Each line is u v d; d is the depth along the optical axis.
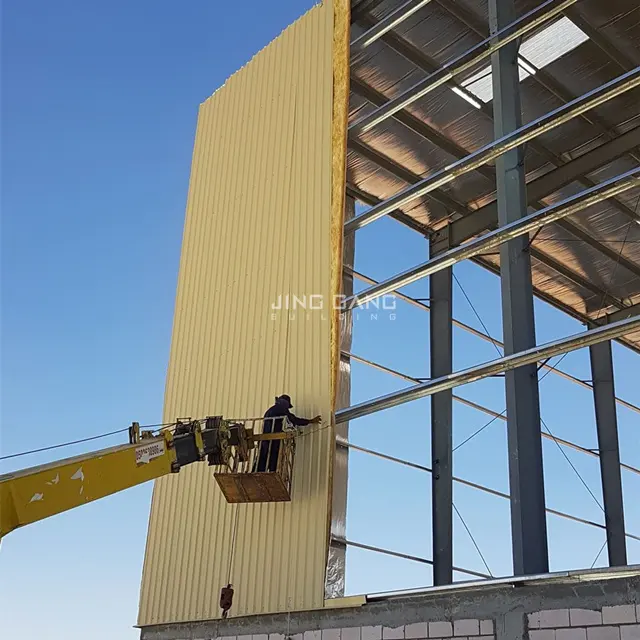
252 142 20.59
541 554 11.59
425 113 20.62
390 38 18.69
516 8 17.61
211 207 21.17
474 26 18.22
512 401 12.56
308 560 14.45
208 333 19.33
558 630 10.38
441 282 22.75
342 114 17.94
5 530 9.70
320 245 17.16
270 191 19.23
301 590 14.27
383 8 18.52
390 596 12.70
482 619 11.38
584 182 22.08
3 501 9.75
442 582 18.81
